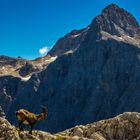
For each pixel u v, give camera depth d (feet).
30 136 143.23
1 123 140.36
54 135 169.68
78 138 160.97
